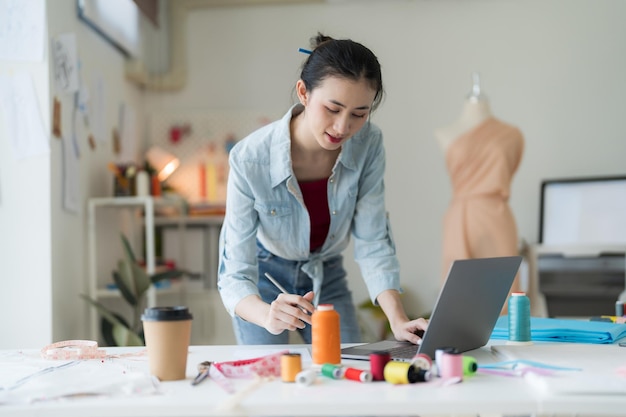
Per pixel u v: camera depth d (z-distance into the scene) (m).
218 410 1.19
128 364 1.57
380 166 2.12
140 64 4.63
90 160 3.99
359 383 1.35
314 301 2.25
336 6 4.98
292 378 1.36
